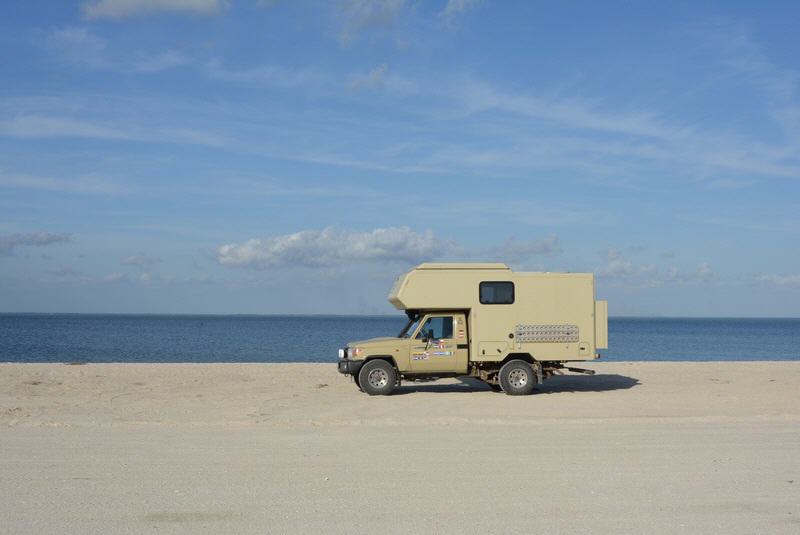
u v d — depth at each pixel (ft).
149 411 52.31
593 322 64.44
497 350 63.36
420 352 63.93
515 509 25.55
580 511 25.34
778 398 61.41
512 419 48.26
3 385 67.51
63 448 36.81
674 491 28.19
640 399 60.64
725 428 44.29
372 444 38.27
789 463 33.60
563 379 78.69
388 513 24.99
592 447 37.58
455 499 26.86
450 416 49.98
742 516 24.85
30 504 25.99
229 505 25.94
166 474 30.89
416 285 63.36
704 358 150.82
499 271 63.98
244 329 351.87
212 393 64.28
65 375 77.36
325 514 24.82
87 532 22.74
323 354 152.97
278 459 34.14
